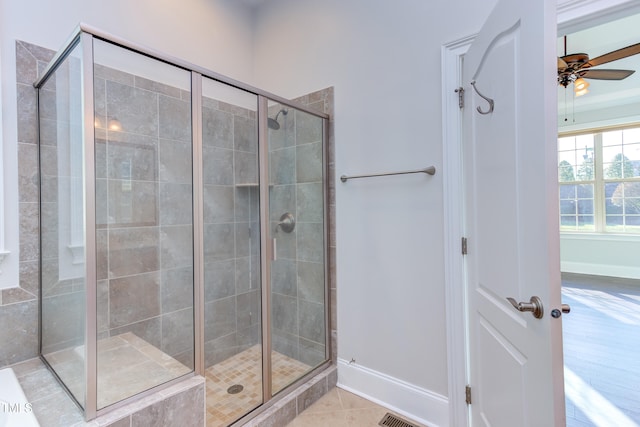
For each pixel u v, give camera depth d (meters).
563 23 1.41
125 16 2.01
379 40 2.01
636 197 5.06
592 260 5.41
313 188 2.28
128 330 1.79
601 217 5.35
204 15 2.45
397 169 1.92
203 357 1.92
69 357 1.39
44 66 1.67
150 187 1.90
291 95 2.49
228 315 2.17
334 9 2.24
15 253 1.58
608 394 2.10
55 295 1.52
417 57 1.84
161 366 1.64
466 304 1.67
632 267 5.07
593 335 3.03
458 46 1.69
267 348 2.10
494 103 1.29
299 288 2.33
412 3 1.87
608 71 3.09
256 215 2.16
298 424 1.82
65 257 1.45
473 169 1.54
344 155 2.17
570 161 5.59
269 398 1.87
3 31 1.55
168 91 1.88
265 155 2.15
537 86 0.99
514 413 1.17
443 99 1.73
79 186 1.36
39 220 1.64
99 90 1.64
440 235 1.76
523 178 1.08
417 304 1.85
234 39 2.64
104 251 1.72
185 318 1.91
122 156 1.77
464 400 1.67
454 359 1.70
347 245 2.16
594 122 5.23
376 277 2.03
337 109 2.21
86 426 1.16
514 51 1.13
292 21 2.50
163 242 1.96
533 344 1.03
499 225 1.27
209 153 2.02
